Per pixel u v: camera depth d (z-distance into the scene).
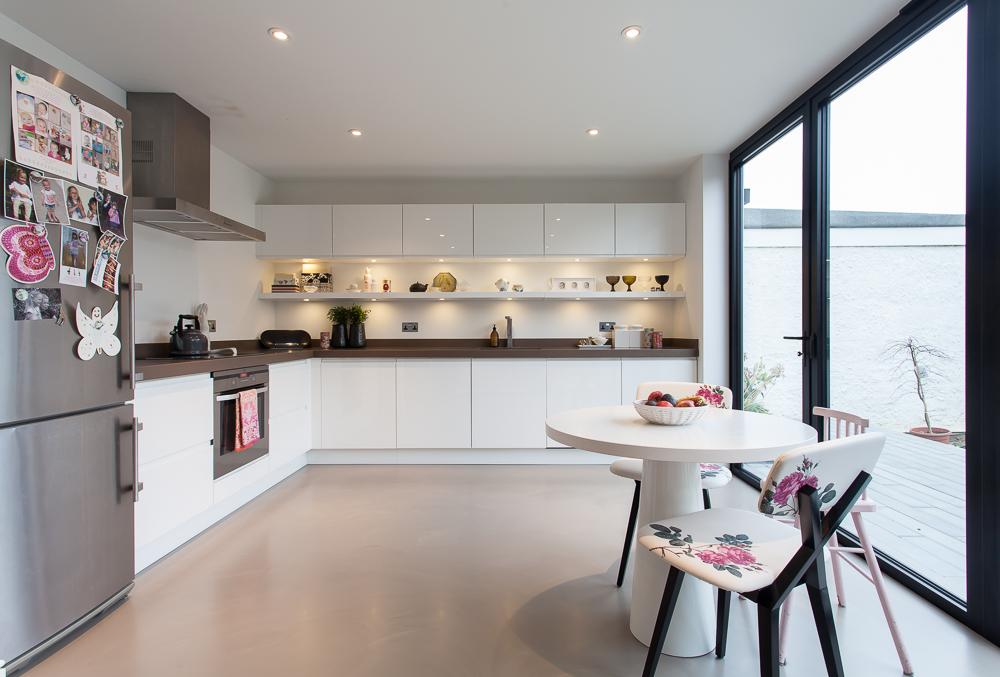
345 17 2.06
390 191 4.35
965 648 1.55
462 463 3.87
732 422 1.67
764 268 3.19
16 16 2.03
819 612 1.20
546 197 4.34
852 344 2.32
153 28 2.13
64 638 1.62
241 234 3.02
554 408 3.79
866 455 1.15
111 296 1.78
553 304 4.41
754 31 2.17
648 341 4.17
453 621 1.72
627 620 1.73
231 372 2.68
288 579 2.03
